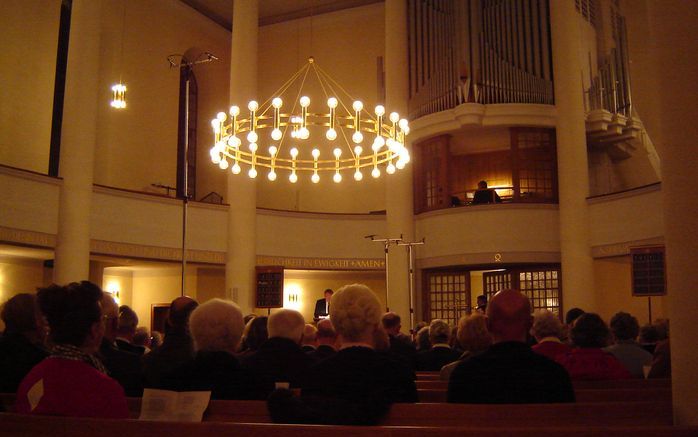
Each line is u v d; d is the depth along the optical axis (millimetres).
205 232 18062
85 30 15945
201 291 20344
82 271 15266
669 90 2775
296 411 2723
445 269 19078
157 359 4566
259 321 5660
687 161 2689
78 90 15695
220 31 23250
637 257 13320
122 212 16500
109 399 2941
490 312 3434
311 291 21016
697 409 2582
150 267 19984
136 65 19812
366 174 21922
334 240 19469
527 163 18219
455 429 2207
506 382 3260
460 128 18422
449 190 18797
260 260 18750
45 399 2852
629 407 2846
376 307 3355
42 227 14828
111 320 4859
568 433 2137
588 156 19391
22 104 16906
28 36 17156
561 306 17797
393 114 10852
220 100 23047
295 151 12086
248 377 3666
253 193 18688
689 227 2662
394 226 18969
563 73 17719
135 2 19922
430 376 5656
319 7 22781
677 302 2684
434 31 19203
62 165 15461
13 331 4152
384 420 2844
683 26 2748
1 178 14047
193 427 2402
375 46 22219
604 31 18859
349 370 3121
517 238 17797
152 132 20156
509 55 18250
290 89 22891
